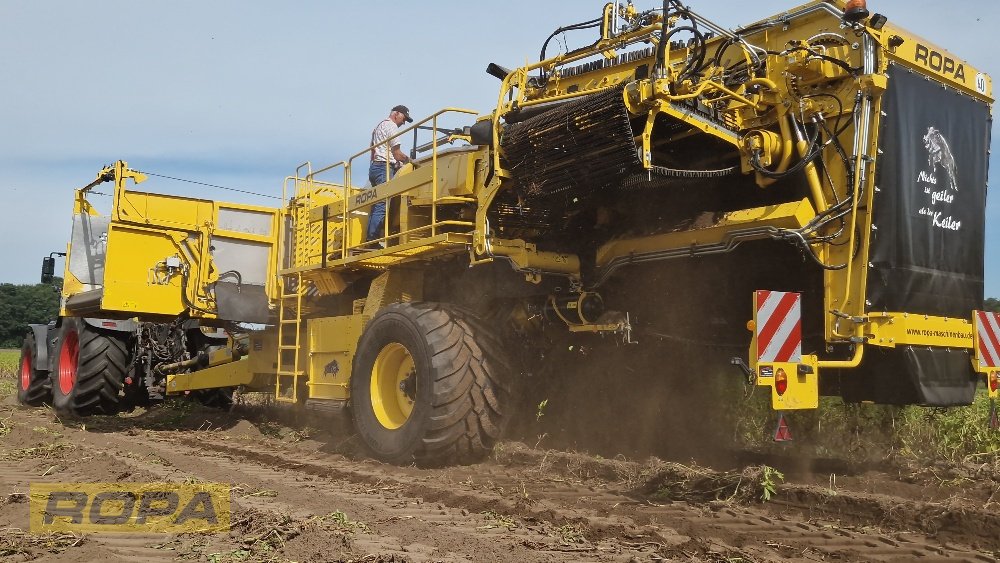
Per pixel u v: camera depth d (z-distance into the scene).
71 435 8.45
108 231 9.12
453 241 6.34
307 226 8.95
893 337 4.99
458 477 5.77
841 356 5.00
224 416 10.09
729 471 5.34
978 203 5.72
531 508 4.59
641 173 5.21
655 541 3.90
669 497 4.96
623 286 6.18
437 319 6.20
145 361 10.69
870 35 4.98
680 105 5.06
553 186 5.71
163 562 3.54
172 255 9.50
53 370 11.09
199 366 10.23
